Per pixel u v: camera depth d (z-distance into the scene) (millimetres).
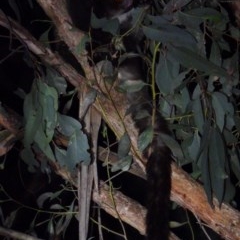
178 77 2066
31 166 2365
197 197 2141
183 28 2225
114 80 2154
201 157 2088
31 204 3244
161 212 2141
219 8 2412
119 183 3434
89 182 2191
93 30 2488
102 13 2631
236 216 2107
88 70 2234
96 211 2744
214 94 2125
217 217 2117
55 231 2508
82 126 2199
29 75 3488
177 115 2281
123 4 2521
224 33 2270
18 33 2162
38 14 3188
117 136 2227
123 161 2166
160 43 2170
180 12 2131
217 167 2062
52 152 2176
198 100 2135
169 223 2205
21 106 3371
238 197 2932
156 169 2174
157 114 2201
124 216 2311
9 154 3305
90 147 2205
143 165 2232
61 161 2195
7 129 2348
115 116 2205
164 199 2152
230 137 2260
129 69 2414
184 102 2164
